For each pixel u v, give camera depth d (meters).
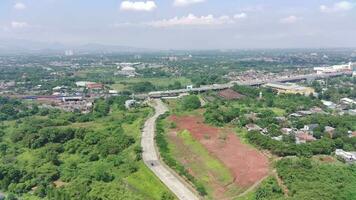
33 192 188.00
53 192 177.12
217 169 186.50
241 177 175.88
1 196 187.00
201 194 165.62
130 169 192.38
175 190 169.50
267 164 188.12
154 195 167.88
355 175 174.25
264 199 154.25
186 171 184.75
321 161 192.50
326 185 160.12
